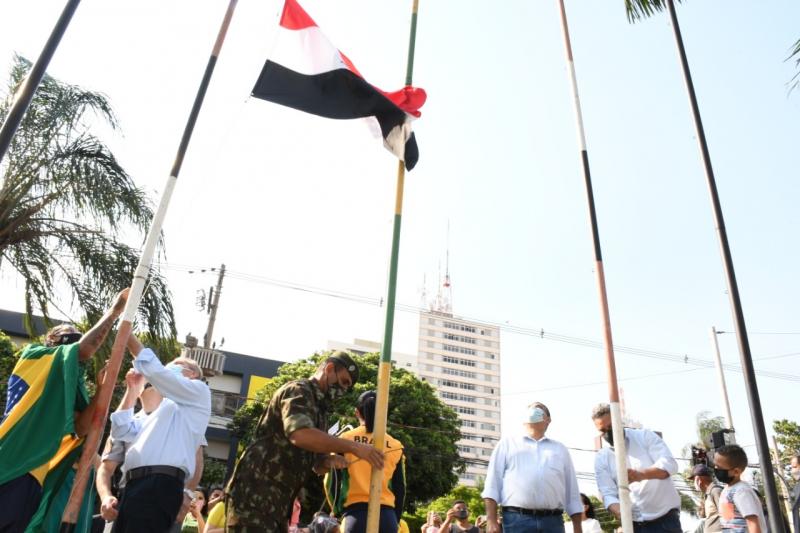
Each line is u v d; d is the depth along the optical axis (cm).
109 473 574
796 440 2475
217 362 3073
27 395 446
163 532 486
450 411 3152
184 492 555
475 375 15675
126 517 481
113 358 463
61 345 480
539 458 647
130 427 582
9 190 1205
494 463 668
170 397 520
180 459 507
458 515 935
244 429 3134
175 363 583
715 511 798
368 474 602
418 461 2841
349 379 505
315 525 713
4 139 475
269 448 466
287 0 660
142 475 495
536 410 676
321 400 490
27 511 438
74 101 1285
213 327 3142
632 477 639
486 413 15450
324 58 648
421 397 3028
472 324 16112
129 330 475
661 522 647
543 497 625
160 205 520
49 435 443
